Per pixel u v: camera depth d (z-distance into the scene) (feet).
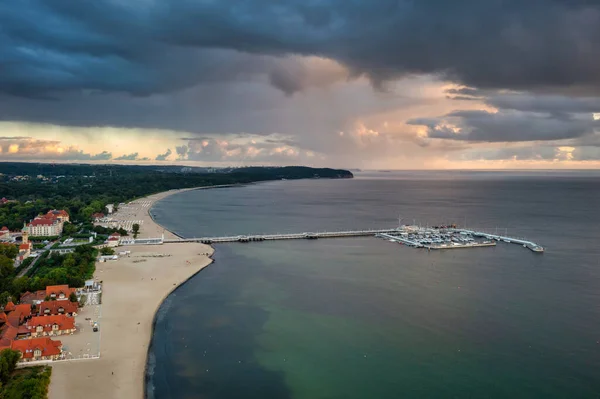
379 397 546.26
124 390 544.21
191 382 579.48
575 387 565.53
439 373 598.75
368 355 647.97
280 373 602.03
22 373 568.00
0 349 600.80
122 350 644.27
